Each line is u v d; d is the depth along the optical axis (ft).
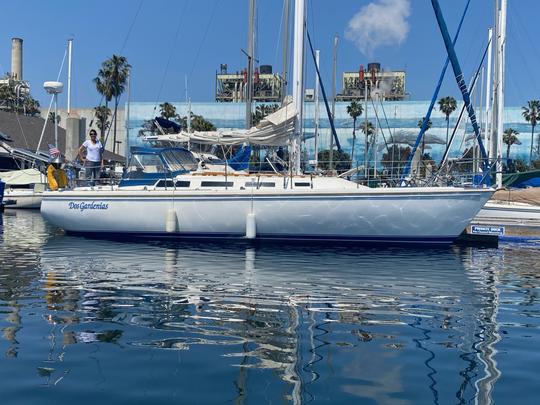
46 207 47.98
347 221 41.55
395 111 200.75
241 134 46.55
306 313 21.03
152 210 44.75
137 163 48.32
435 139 183.83
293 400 12.48
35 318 19.83
